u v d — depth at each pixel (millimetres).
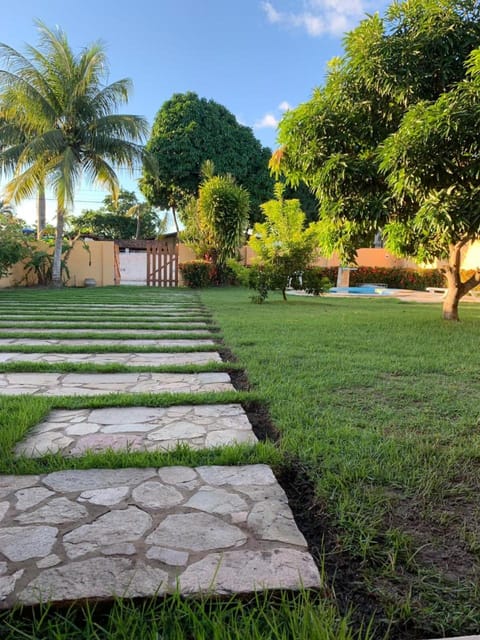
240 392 2840
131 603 1072
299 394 2838
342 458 1895
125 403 2619
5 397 2705
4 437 2037
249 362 3711
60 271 14078
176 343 4730
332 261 18359
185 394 2791
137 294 11727
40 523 1403
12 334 5070
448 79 4891
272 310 8148
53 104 12938
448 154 4219
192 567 1198
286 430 2225
